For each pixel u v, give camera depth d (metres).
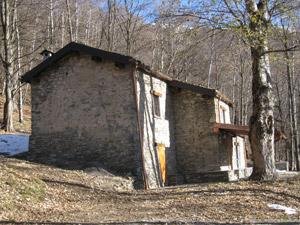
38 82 14.97
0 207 7.05
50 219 6.68
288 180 10.98
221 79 32.88
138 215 7.11
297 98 31.62
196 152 16.59
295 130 23.28
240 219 6.56
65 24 26.89
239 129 15.51
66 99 14.37
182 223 6.27
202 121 16.67
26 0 23.89
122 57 13.04
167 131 16.22
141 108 13.80
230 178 14.36
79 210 7.78
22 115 24.36
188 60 23.97
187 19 11.82
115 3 24.17
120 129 13.22
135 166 12.71
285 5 10.73
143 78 14.33
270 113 11.20
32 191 8.59
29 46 25.94
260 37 10.33
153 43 24.31
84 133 13.82
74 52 14.44
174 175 15.12
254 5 11.02
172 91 17.47
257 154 11.25
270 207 7.66
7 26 19.56
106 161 13.21
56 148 14.16
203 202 8.34
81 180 11.09
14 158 13.49
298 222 6.33
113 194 10.16
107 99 13.63
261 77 11.19
